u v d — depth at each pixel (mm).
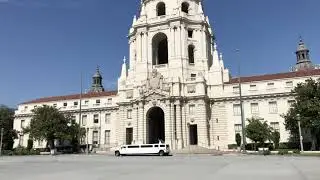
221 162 34781
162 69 85125
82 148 90375
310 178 18438
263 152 57656
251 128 66938
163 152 58969
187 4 91938
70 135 83438
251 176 20266
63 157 55844
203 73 84750
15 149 89312
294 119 64812
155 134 86875
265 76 82812
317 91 63969
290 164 29953
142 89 82125
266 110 77562
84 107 95500
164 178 19781
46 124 81062
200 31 88500
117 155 61500
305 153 55625
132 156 58000
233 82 82562
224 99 81125
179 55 84000
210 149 72125
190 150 69938
